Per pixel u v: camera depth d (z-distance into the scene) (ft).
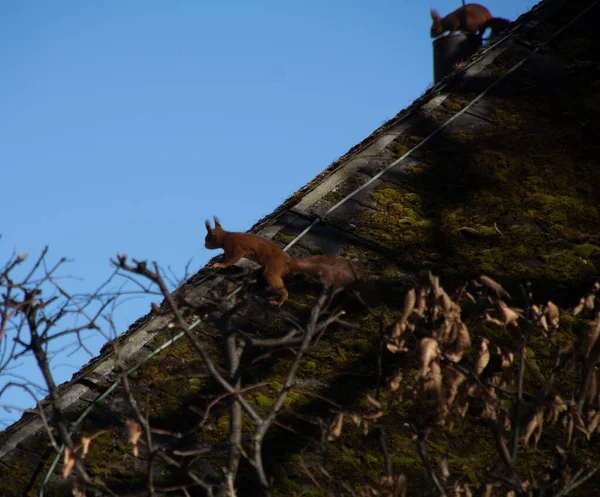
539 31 95.14
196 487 51.70
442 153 78.95
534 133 81.56
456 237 70.08
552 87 87.30
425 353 41.88
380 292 64.59
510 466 42.86
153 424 55.72
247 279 51.60
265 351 60.08
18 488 52.11
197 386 58.34
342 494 46.91
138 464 53.21
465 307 61.41
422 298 43.80
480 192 74.38
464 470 51.90
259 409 55.93
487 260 67.87
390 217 72.08
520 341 46.47
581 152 79.46
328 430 44.29
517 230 70.59
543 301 64.18
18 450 54.49
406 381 57.00
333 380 58.29
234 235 65.46
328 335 61.21
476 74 88.84
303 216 72.13
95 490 41.04
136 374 59.21
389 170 77.00
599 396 45.47
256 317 62.44
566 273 66.74
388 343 44.47
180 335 61.62
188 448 53.83
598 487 51.85
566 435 44.11
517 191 74.59
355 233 70.59
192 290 64.90
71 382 58.80
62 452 41.16
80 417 55.88
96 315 42.47
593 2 98.43
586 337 44.19
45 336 42.42
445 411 42.63
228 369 43.34
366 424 45.47
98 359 61.52
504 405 53.62
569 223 71.72
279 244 69.41
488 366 57.16
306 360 59.57
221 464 53.11
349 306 62.80
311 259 63.87
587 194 74.90
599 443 54.39
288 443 54.29
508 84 87.71
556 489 46.01
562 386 56.85
